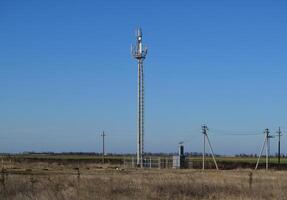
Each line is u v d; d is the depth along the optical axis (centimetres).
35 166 8044
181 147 9212
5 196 2295
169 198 2514
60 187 2681
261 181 3891
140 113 8844
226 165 10419
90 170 7119
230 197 2597
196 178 4147
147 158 8994
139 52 8575
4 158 10825
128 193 2553
